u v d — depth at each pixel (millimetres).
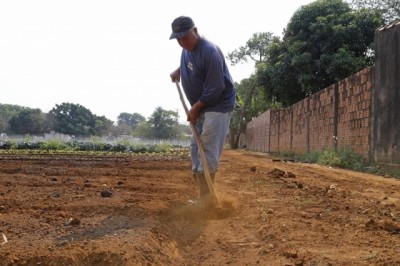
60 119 75125
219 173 9227
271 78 26375
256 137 40125
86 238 3316
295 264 2930
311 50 23688
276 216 4320
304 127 21703
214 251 3377
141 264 2891
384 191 6875
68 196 5426
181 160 14242
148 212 4445
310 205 5035
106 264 2836
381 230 3850
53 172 8781
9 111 81188
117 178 7879
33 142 26641
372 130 13125
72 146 26156
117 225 3779
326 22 23234
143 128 73500
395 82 11867
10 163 11391
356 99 14414
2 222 3893
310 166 13414
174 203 4980
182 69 5023
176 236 3729
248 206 4914
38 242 3213
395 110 11828
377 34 12789
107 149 25500
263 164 13609
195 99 5027
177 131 74250
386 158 12195
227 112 4836
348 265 2855
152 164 11805
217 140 4797
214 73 4617
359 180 8828
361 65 21703
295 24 24672
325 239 3510
